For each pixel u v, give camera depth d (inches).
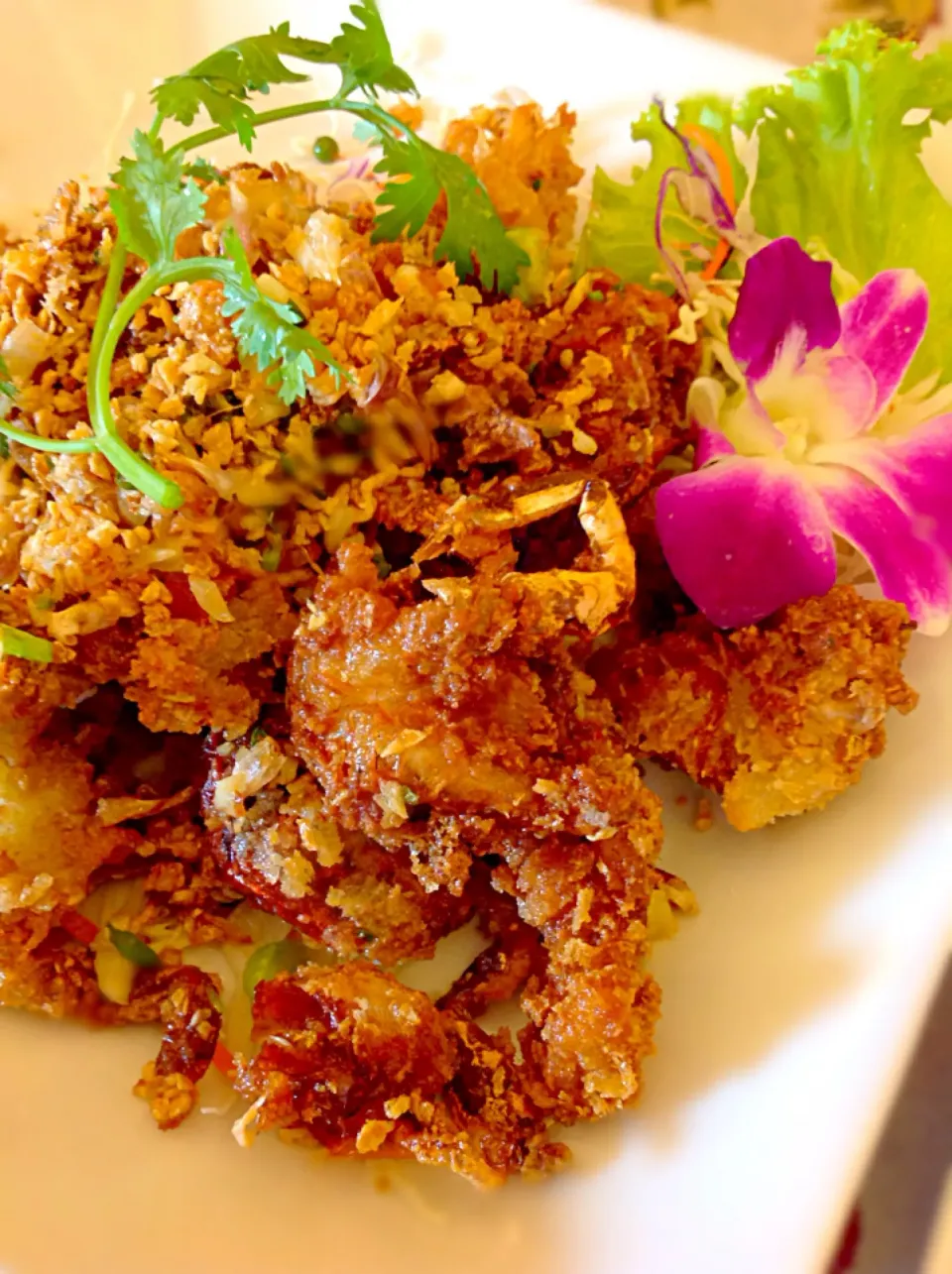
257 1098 4.7
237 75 5.3
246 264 4.8
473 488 5.7
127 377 5.3
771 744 5.4
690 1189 4.4
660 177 6.8
